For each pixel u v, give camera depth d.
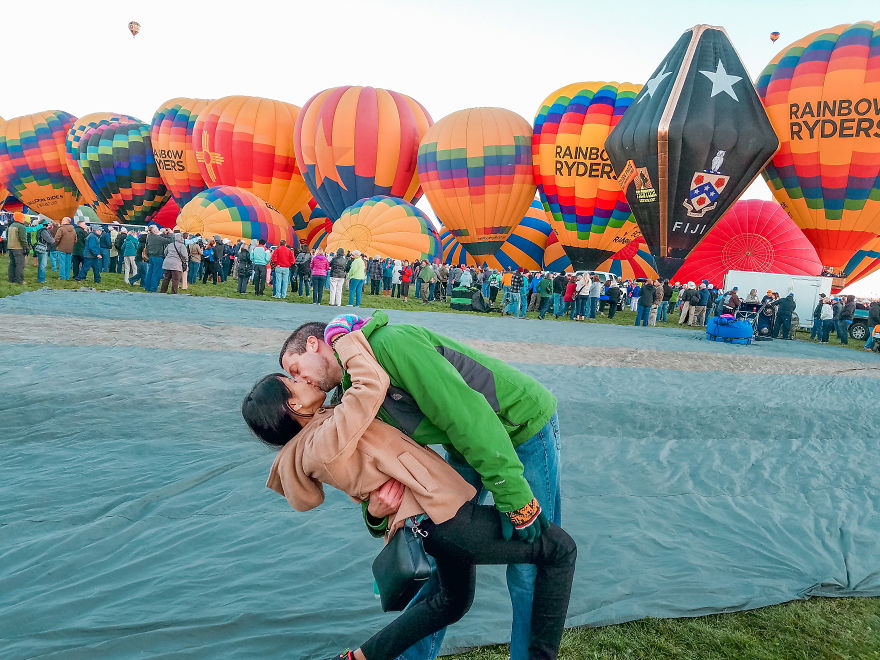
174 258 14.38
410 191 29.62
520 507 1.49
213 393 5.46
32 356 6.50
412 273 21.67
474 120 26.03
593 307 19.75
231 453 3.96
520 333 12.85
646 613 2.43
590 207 24.81
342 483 1.54
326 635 2.17
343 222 25.61
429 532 1.53
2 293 11.75
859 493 4.00
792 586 2.72
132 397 5.16
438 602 1.68
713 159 20.20
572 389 6.92
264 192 30.45
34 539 2.78
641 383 7.67
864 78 19.52
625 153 21.55
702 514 3.47
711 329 15.29
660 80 21.06
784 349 14.28
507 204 26.45
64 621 2.20
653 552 2.96
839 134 19.91
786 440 5.26
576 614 2.40
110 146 32.81
